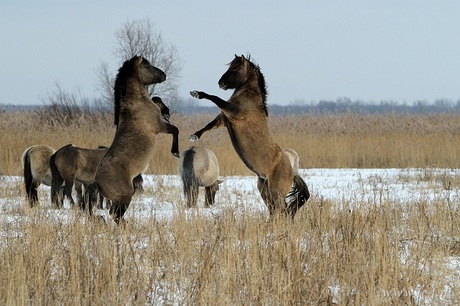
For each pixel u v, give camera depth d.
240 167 42.84
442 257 15.73
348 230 17.11
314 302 13.16
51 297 12.92
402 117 66.62
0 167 40.56
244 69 21.00
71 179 27.72
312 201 22.80
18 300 12.42
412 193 30.39
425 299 13.58
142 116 21.12
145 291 13.13
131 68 21.34
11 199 27.72
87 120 57.22
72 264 13.74
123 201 20.78
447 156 48.81
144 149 21.06
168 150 46.22
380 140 54.16
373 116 66.38
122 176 20.73
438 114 70.00
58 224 17.89
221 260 14.38
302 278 13.52
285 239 15.70
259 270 13.84
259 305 12.81
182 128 56.53
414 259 15.24
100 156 28.41
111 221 19.09
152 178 38.03
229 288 13.33
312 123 62.72
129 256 14.82
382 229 16.77
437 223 19.92
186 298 13.05
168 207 26.64
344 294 13.42
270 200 21.30
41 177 29.08
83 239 16.19
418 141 53.00
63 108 61.34
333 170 45.53
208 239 15.94
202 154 28.17
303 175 40.41
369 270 14.02
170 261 14.36
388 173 42.59
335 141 52.81
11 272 13.14
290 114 66.94
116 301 12.67
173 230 18.02
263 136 21.00
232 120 20.73
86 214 19.64
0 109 58.06
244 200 28.58
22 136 46.00
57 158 27.61
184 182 28.20
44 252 14.92
